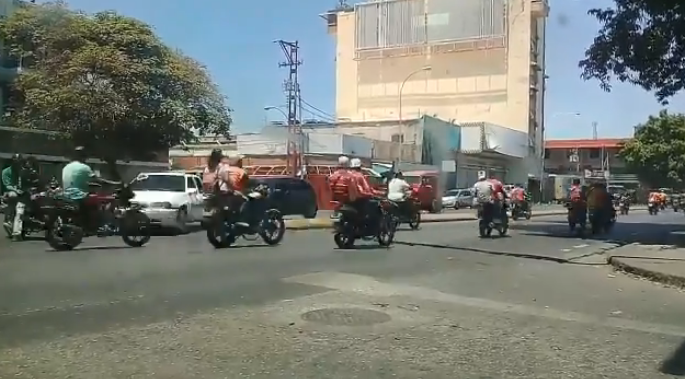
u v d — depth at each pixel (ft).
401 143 174.29
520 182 223.30
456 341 21.24
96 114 96.43
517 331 22.89
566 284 33.96
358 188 47.65
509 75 224.53
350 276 32.81
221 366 17.89
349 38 249.75
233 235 45.68
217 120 109.81
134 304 24.94
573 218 70.38
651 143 228.02
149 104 100.32
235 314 23.90
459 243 54.49
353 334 21.63
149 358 18.42
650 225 90.94
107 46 100.42
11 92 118.11
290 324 22.68
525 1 223.10
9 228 51.08
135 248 44.65
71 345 19.44
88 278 30.30
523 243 56.65
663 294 31.50
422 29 236.02
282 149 154.20
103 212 44.93
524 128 223.10
